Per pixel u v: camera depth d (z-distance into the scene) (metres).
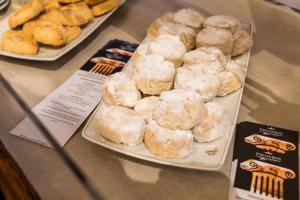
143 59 0.60
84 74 0.66
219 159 0.48
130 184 0.46
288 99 0.61
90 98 0.60
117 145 0.49
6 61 0.69
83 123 0.54
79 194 0.41
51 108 0.57
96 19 0.82
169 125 0.48
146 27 0.81
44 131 0.50
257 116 0.58
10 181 0.45
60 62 0.70
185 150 0.47
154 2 0.89
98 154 0.50
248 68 0.69
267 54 0.72
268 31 0.78
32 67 0.68
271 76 0.67
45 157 0.47
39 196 0.41
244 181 0.46
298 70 0.68
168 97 0.51
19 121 0.54
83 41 0.77
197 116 0.49
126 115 0.50
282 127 0.55
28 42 0.69
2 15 0.81
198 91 0.54
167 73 0.56
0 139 0.51
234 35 0.70
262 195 0.45
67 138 0.51
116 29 0.81
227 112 0.54
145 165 0.49
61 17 0.74
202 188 0.46
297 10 0.82
